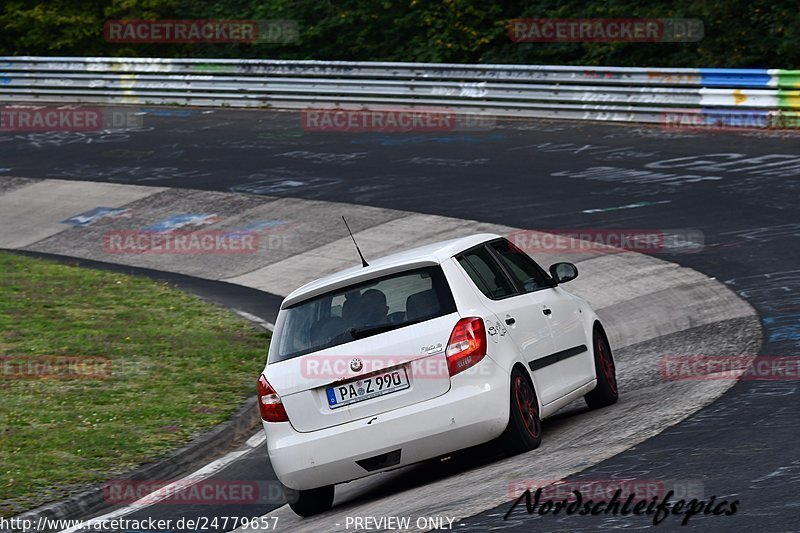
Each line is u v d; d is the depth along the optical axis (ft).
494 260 54.75
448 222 135.74
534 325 53.31
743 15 222.89
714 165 140.97
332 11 280.31
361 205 150.20
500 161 161.89
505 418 48.14
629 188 136.26
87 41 294.46
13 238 160.35
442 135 184.96
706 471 40.65
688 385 60.75
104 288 123.13
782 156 140.15
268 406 49.24
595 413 58.75
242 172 176.55
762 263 97.50
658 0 238.68
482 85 197.16
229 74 228.43
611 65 238.68
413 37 269.03
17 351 92.79
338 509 49.93
